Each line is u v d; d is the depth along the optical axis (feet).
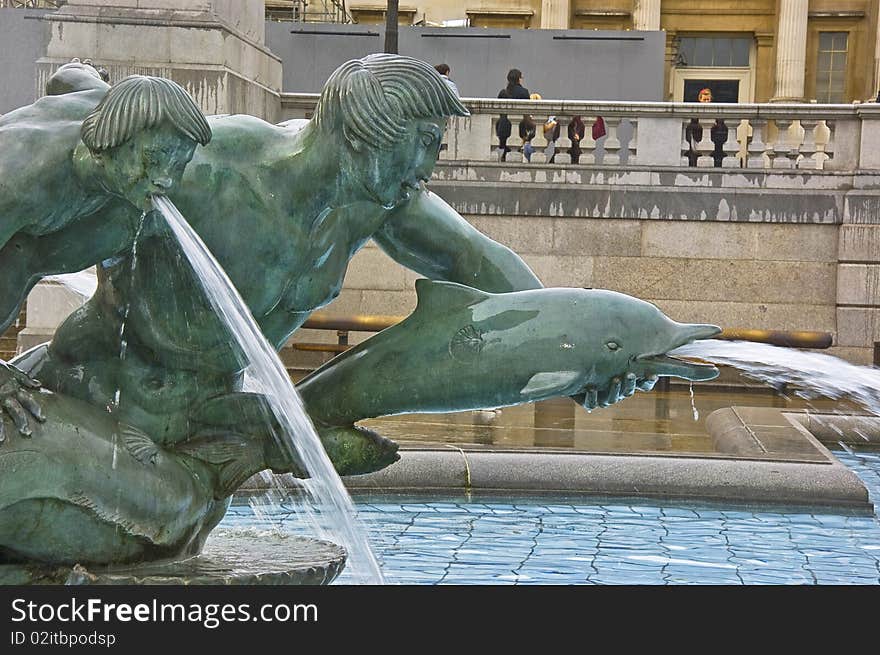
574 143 70.95
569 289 14.60
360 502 26.48
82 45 54.60
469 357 14.20
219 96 54.80
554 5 174.70
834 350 68.90
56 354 14.15
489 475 27.07
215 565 13.98
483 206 69.31
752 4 184.65
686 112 69.10
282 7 136.05
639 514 25.66
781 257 69.21
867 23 179.11
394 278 67.46
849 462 36.65
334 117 13.16
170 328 13.67
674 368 14.38
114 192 12.35
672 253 69.46
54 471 12.61
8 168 12.12
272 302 13.78
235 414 13.88
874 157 68.69
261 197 13.35
